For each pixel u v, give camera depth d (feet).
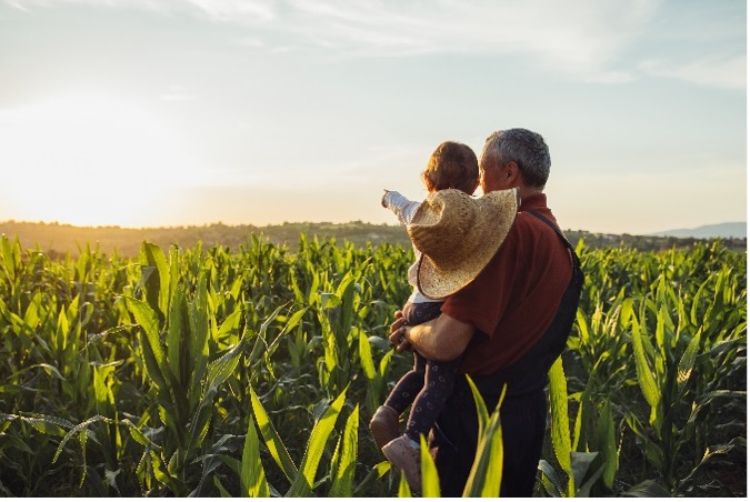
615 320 17.67
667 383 14.05
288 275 30.25
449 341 8.39
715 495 15.10
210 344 12.92
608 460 9.09
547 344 8.96
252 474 7.96
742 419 19.56
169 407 11.44
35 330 16.78
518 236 8.64
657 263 39.88
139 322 11.15
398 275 31.63
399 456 8.74
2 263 20.77
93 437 12.88
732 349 17.24
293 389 17.87
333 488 7.95
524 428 8.95
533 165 9.11
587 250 39.32
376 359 20.13
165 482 11.59
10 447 15.01
